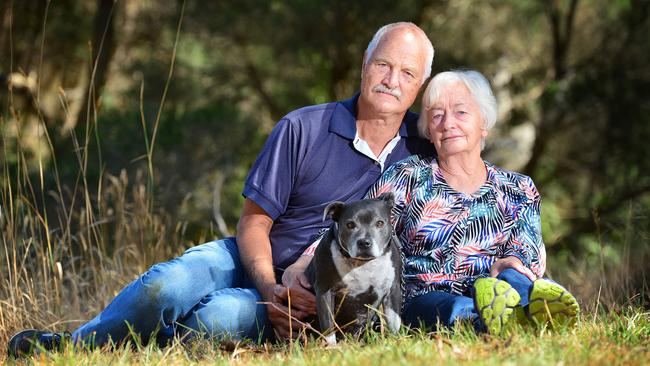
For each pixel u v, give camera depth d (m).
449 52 15.52
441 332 4.49
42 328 6.00
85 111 14.61
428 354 3.91
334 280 4.68
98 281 6.96
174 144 13.20
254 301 5.09
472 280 5.12
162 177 12.69
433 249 5.18
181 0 16.16
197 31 16.16
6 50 16.83
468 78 5.28
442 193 5.24
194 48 16.98
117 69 17.72
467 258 5.16
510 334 4.28
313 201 5.44
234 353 4.41
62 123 12.99
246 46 16.42
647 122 15.73
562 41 16.91
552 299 4.33
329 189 5.43
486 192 5.25
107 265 7.14
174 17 16.20
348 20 15.26
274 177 5.40
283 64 16.44
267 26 15.63
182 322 5.11
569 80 16.20
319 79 16.64
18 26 16.88
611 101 15.73
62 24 17.33
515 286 4.75
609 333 4.39
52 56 17.83
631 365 3.75
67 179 11.39
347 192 5.44
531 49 17.58
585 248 14.93
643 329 4.55
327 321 4.68
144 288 4.90
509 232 5.24
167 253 7.41
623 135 15.73
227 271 5.27
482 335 4.38
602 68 16.23
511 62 17.41
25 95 14.62
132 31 17.66
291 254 5.42
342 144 5.46
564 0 17.33
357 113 5.50
